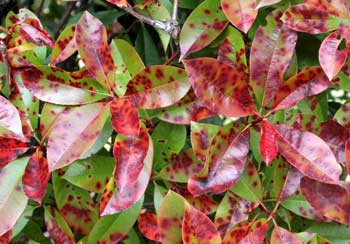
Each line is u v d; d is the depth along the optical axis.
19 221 0.76
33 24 0.74
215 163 0.72
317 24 0.73
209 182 0.71
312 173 0.72
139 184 0.71
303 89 0.74
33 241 0.77
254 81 0.74
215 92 0.72
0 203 0.71
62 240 0.76
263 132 0.73
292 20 0.73
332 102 0.95
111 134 0.77
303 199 0.77
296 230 0.80
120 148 0.71
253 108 0.73
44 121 0.73
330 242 0.75
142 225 0.76
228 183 0.72
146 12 0.80
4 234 0.74
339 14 0.73
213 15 0.75
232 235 0.73
